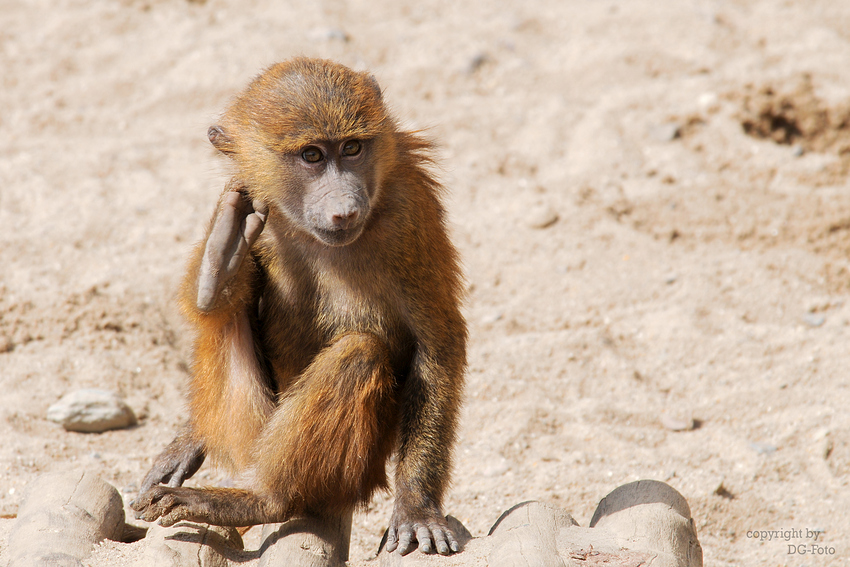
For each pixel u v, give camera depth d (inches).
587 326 491.8
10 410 403.2
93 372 434.3
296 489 284.7
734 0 817.5
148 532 293.7
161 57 719.1
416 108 668.7
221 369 301.6
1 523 298.7
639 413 423.8
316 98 293.0
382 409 297.3
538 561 247.1
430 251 309.4
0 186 570.9
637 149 622.5
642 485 298.0
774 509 362.6
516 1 816.9
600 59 718.5
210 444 311.3
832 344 463.5
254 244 311.6
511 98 686.5
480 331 489.1
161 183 586.6
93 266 504.4
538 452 400.5
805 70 685.3
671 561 256.4
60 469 371.6
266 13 781.9
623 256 539.8
